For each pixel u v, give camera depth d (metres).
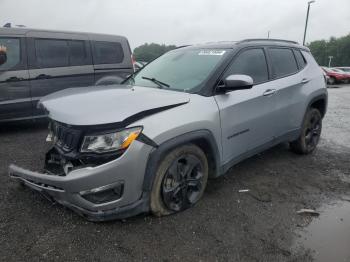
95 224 2.97
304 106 4.75
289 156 5.11
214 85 3.43
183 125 2.95
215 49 3.97
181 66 3.91
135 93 3.26
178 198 3.19
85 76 6.79
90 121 2.62
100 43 7.05
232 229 3.01
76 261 2.51
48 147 3.50
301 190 3.92
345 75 26.06
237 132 3.61
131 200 2.80
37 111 6.27
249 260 2.61
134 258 2.56
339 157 5.18
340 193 3.88
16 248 2.61
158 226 2.99
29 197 3.40
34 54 6.15
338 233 3.03
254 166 4.62
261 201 3.58
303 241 2.89
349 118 8.79
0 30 5.83
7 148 5.04
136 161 2.69
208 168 3.47
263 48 4.28
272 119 4.14
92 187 2.63
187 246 2.73
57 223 2.96
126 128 2.67
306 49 5.28
